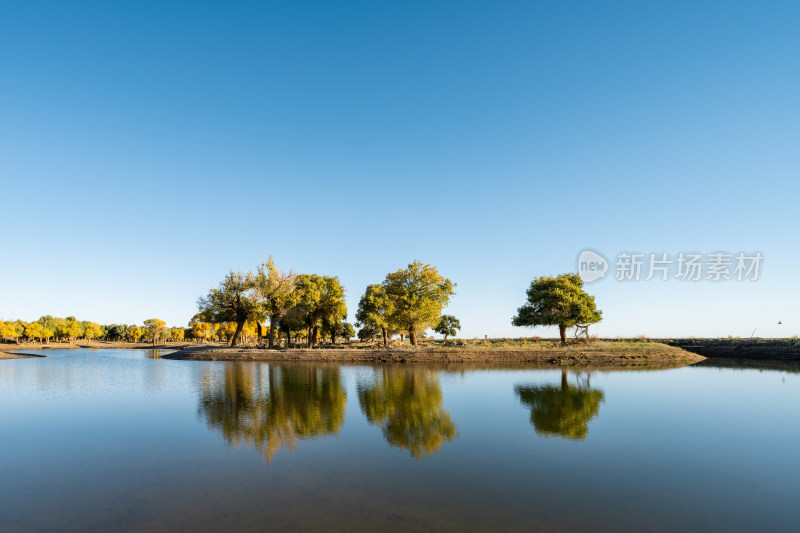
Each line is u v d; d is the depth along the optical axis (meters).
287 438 15.32
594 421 17.77
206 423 17.66
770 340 55.88
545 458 13.07
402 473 11.74
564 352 46.00
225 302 61.66
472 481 11.15
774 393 24.84
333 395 24.53
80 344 123.25
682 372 36.34
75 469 12.18
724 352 53.75
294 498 10.04
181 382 31.08
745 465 12.46
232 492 10.41
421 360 46.41
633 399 22.89
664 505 9.72
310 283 62.25
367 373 36.50
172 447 14.29
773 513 9.34
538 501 9.88
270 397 23.97
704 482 11.14
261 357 52.22
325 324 73.69
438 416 18.80
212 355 54.44
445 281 62.62
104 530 8.51
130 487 10.79
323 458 13.05
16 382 31.47
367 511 9.28
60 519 9.02
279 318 62.41
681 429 16.52
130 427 17.06
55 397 24.42
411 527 8.53
